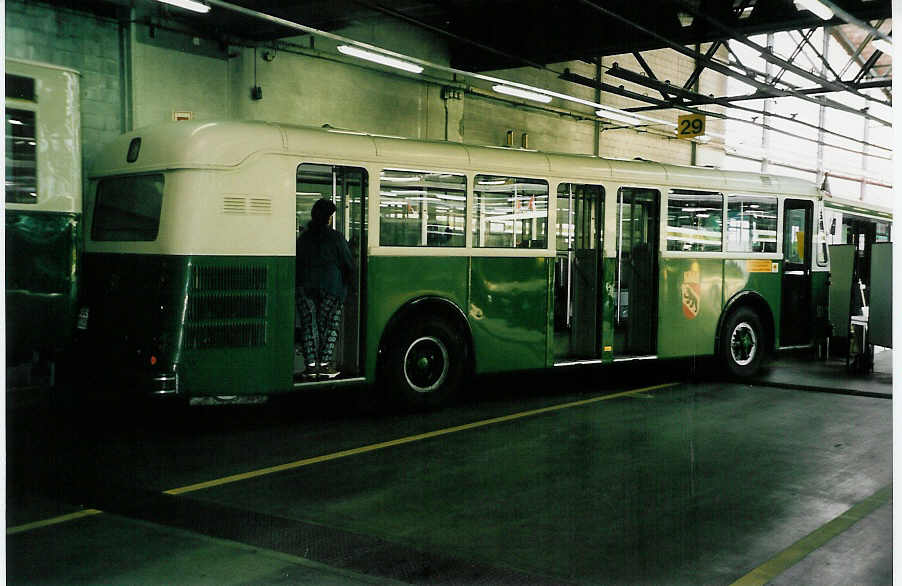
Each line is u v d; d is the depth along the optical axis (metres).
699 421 8.57
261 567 4.42
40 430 7.95
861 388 10.74
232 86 13.28
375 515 5.43
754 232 11.88
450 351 9.18
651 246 10.90
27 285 7.96
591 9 14.09
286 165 7.93
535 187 9.76
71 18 11.22
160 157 7.70
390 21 15.88
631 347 11.01
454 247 9.09
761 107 27.52
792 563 4.57
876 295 11.91
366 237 8.46
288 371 8.00
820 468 6.70
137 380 7.59
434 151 8.92
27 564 4.43
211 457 6.94
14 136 7.86
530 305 9.76
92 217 8.56
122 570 4.36
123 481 6.19
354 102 15.35
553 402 9.66
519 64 16.53
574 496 5.89
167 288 7.46
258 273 7.79
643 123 20.88
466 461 6.84
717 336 11.45
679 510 5.58
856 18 11.97
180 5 10.15
